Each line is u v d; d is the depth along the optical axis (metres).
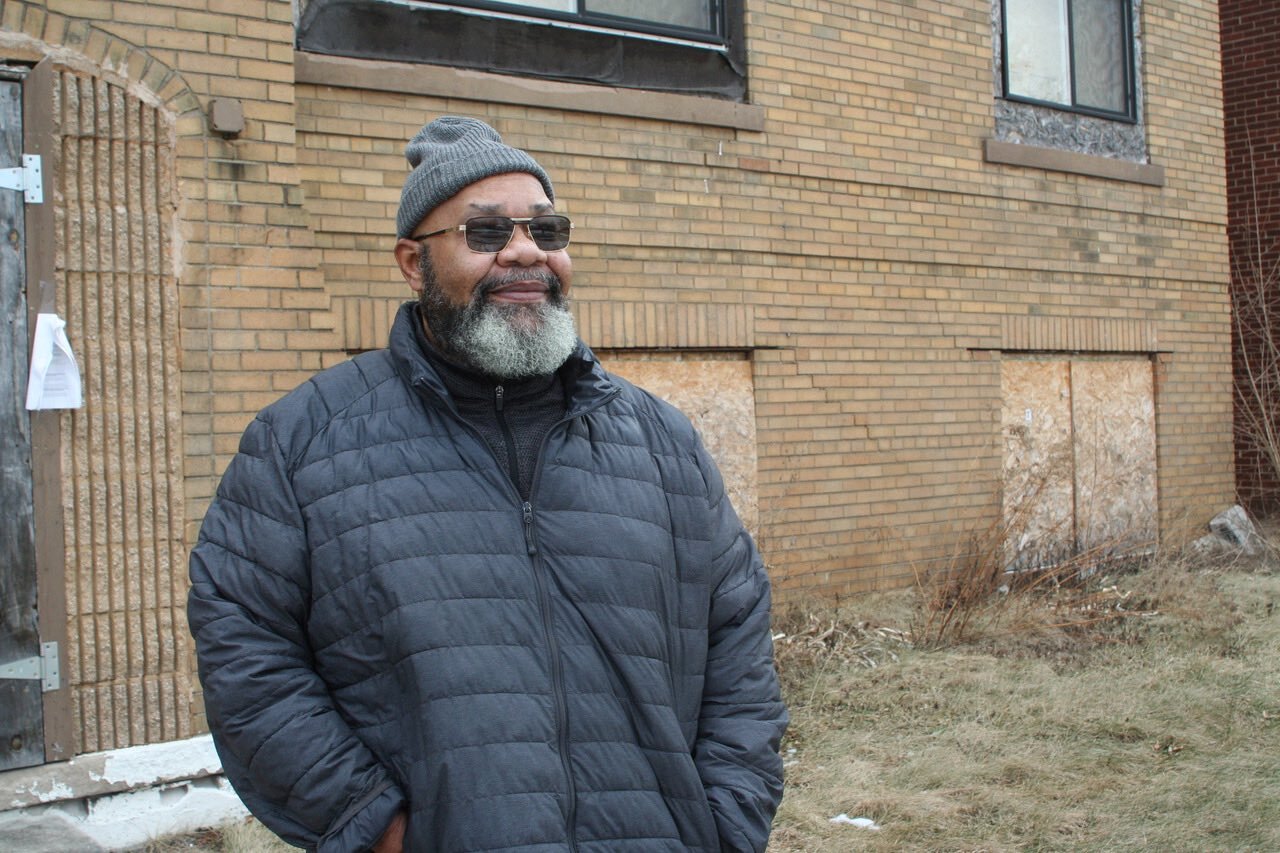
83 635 4.07
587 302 6.06
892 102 7.29
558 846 1.76
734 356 6.72
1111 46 8.85
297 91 5.16
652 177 6.29
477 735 1.77
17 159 3.99
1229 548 9.01
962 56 7.66
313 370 4.57
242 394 4.41
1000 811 4.30
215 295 4.36
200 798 4.28
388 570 1.84
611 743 1.88
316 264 4.61
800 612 6.67
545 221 2.08
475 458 1.96
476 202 2.03
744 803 2.01
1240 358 10.85
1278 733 5.13
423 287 2.08
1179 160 9.14
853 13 7.11
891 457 7.32
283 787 1.78
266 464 1.92
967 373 7.75
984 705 5.43
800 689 5.72
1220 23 10.96
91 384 4.11
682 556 2.12
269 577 1.85
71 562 4.05
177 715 4.24
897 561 7.32
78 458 4.07
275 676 1.81
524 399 2.06
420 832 1.76
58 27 4.08
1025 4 8.30
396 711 1.83
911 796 4.42
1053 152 8.16
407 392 2.02
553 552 1.94
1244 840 4.02
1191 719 5.31
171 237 4.27
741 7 6.67
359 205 5.32
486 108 5.72
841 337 7.10
